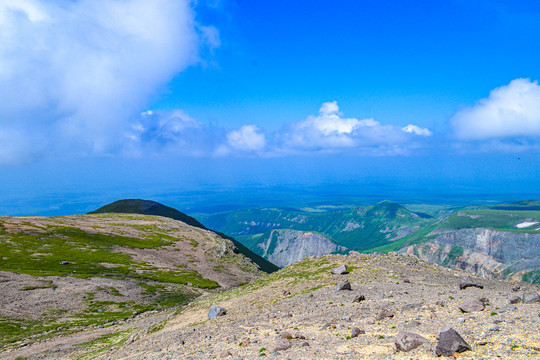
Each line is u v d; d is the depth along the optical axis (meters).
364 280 53.62
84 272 119.62
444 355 19.11
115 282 111.12
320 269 67.50
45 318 78.56
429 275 54.16
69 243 156.00
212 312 52.34
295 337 28.98
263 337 32.19
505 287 45.81
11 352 58.78
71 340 65.44
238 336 34.28
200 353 30.66
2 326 70.56
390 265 61.66
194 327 46.25
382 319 31.38
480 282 48.41
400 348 21.47
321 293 49.12
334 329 30.45
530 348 17.91
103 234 179.75
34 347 61.44
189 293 112.38
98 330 74.12
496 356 17.70
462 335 22.05
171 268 143.38
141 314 88.31
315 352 24.22
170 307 96.56
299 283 60.78
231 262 170.88
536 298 30.19
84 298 94.38
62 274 111.81
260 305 51.47
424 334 24.11
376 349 22.67
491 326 22.70
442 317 28.64
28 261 123.12
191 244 189.62
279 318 40.09
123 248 162.50
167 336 44.47
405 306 34.28
